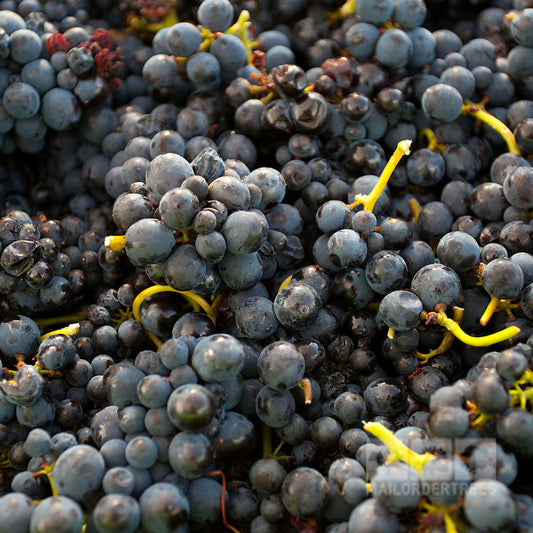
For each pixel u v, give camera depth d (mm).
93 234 395
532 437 312
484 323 349
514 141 391
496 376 318
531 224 365
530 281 352
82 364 358
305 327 348
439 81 403
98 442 332
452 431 313
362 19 406
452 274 351
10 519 312
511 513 299
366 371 357
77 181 415
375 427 318
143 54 427
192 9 437
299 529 331
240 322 351
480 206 375
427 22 442
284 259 374
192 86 411
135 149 390
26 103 391
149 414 323
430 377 349
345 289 362
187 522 325
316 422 344
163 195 346
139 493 318
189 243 346
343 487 321
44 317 388
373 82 398
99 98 402
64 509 310
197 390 320
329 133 398
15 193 421
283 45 434
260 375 336
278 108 389
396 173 395
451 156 395
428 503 307
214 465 333
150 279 365
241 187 348
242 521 335
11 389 337
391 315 348
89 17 441
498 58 410
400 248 367
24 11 417
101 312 375
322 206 369
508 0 433
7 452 345
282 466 337
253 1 446
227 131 404
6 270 366
